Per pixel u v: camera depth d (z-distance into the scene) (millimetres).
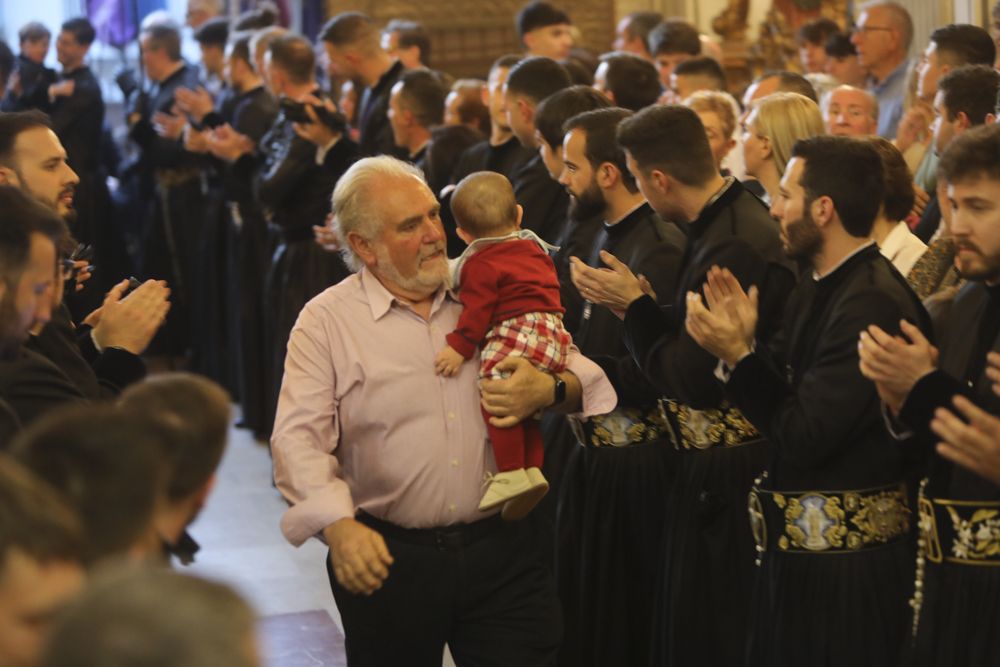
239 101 8539
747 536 3867
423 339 3516
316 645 5062
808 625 3314
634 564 4246
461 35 11289
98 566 1811
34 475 1939
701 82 6559
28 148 4008
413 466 3451
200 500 2191
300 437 3428
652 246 4152
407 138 6812
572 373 3688
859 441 3277
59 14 12734
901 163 3908
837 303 3301
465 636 3580
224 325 9086
